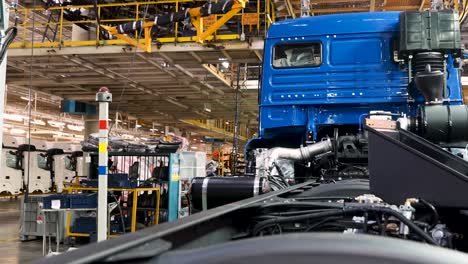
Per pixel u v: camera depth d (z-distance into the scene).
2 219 12.52
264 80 4.50
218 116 19.52
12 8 6.73
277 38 4.50
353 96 4.26
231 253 0.81
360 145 4.07
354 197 2.31
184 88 12.78
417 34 4.01
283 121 4.43
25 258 7.18
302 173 4.39
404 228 1.51
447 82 4.07
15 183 15.08
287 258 0.77
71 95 13.98
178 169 9.16
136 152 8.80
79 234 8.31
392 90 4.20
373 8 8.24
